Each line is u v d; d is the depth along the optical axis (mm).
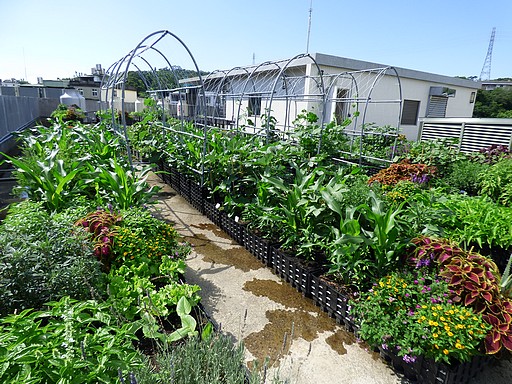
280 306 3053
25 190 3836
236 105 15141
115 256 2750
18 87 18969
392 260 2721
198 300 2641
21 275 1929
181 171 6195
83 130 7211
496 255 3768
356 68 12188
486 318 2113
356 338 2650
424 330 1981
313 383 2209
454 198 4270
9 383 1212
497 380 2303
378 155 8539
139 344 2172
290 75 12750
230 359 1721
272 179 3635
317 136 7871
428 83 14484
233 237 4523
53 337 1474
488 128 7824
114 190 3938
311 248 3176
